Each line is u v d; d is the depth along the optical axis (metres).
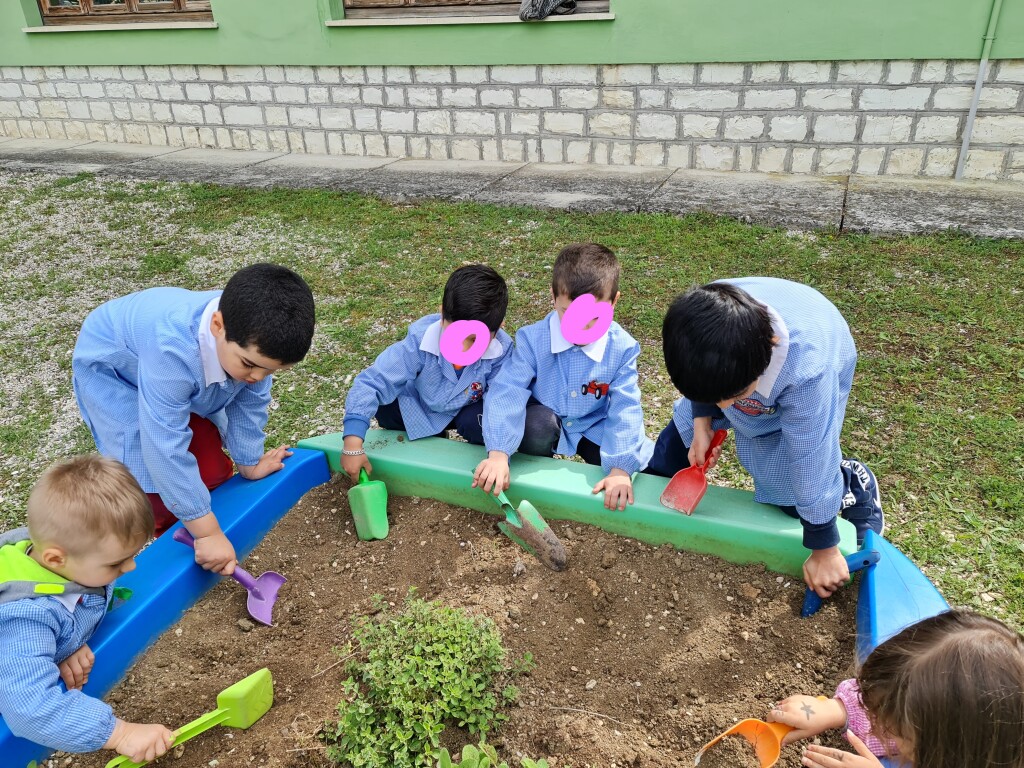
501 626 2.07
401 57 7.91
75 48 9.47
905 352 3.83
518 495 2.44
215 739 1.79
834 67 6.41
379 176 7.61
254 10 8.32
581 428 2.72
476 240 5.69
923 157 6.48
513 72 7.53
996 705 1.29
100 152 9.34
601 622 2.08
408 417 2.77
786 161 6.90
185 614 2.13
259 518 2.42
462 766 1.61
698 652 1.98
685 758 1.75
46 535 1.66
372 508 2.40
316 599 2.21
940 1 5.89
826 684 1.87
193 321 2.13
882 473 2.96
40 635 1.67
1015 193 6.00
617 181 6.94
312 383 3.88
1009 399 3.39
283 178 7.72
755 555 2.17
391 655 1.87
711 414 2.25
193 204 7.01
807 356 1.80
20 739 1.68
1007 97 6.05
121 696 1.90
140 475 2.34
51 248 6.09
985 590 2.38
